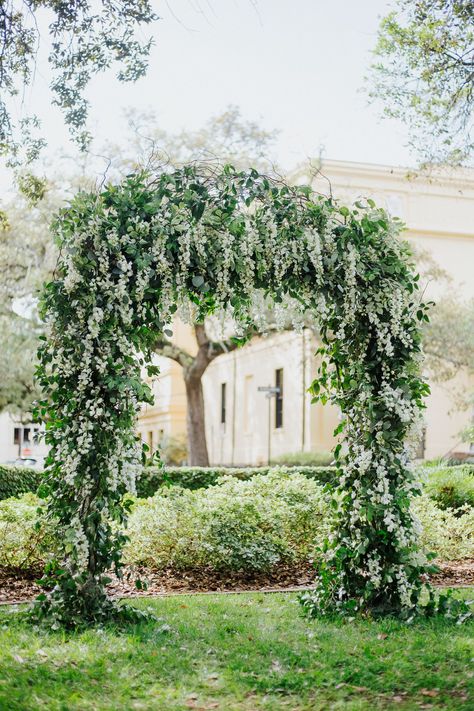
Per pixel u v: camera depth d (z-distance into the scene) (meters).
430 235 23.52
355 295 5.61
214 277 5.40
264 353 26.19
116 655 4.43
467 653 4.54
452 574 8.16
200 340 19.80
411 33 9.70
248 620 5.57
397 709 3.66
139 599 6.32
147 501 8.44
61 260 5.23
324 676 4.14
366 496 5.71
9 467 10.54
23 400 19.19
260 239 5.45
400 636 5.00
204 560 7.56
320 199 5.76
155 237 5.22
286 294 5.75
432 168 11.05
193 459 19.86
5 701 3.59
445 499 10.51
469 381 22.59
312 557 8.14
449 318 19.23
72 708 3.58
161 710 3.62
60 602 5.12
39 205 16.31
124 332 5.23
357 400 5.76
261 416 26.20
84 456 5.17
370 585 5.61
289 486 8.65
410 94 10.13
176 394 30.92
